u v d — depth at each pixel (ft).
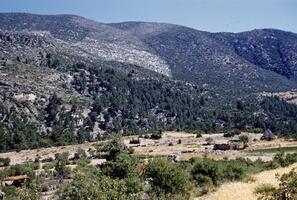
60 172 318.65
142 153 431.43
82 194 98.73
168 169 151.33
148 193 145.38
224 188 153.07
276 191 88.53
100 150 449.48
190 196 151.12
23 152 572.51
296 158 268.00
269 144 466.29
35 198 114.21
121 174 161.89
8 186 273.33
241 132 628.69
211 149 447.01
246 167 241.96
